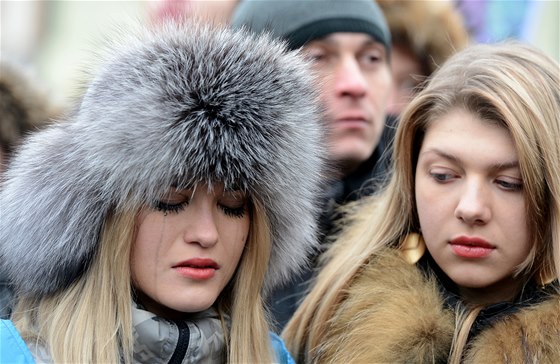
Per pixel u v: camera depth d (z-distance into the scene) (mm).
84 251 3551
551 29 8062
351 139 5230
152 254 3543
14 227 3615
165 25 3777
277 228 3885
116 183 3482
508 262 3725
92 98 3586
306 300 4328
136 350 3529
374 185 5188
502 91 3703
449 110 3816
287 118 3684
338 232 4914
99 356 3453
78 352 3443
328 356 4043
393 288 4004
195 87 3494
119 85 3535
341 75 5289
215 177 3500
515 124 3623
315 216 4148
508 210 3678
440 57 6398
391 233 4180
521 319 3689
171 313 3719
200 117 3469
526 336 3637
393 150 4242
